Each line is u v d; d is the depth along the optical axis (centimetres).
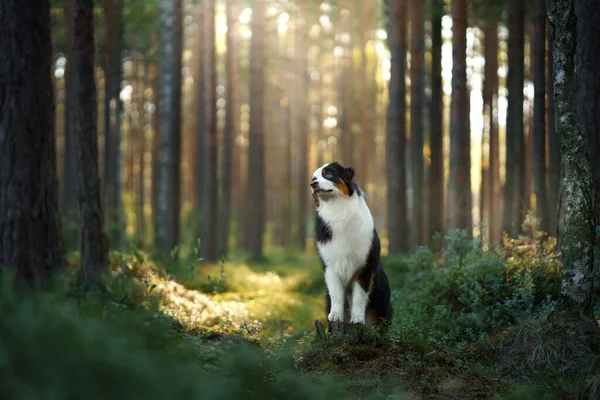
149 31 2231
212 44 2070
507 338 650
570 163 648
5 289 397
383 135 3200
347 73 2720
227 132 2330
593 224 644
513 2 1381
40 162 860
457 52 1383
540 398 536
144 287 853
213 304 929
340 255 690
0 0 847
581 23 888
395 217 1648
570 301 642
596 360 592
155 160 2642
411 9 1700
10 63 844
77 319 401
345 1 2608
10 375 319
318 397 451
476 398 523
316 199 703
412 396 511
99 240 961
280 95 3316
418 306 879
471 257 941
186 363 421
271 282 1355
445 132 2894
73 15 983
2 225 841
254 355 454
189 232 2323
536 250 939
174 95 1783
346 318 726
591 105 876
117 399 320
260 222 2339
